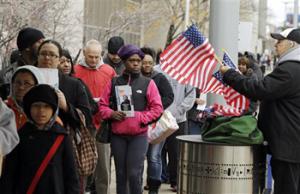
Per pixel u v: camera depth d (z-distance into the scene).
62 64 11.98
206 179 9.75
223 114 10.09
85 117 10.01
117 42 15.48
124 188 12.29
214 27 13.49
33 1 22.94
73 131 9.07
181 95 15.54
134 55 12.22
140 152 12.16
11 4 21.67
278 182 10.09
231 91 10.77
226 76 10.12
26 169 8.07
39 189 8.05
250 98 10.07
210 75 10.80
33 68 8.70
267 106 10.11
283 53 10.07
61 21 30.62
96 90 13.80
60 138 8.18
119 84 12.25
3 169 8.07
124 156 12.21
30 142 8.09
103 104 12.25
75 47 29.61
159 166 14.46
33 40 10.21
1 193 8.08
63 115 8.99
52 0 26.08
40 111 8.02
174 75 10.82
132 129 12.04
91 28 34.12
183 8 42.56
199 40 10.73
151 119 12.14
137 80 12.30
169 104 14.30
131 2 40.28
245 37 30.91
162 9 42.69
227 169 9.69
